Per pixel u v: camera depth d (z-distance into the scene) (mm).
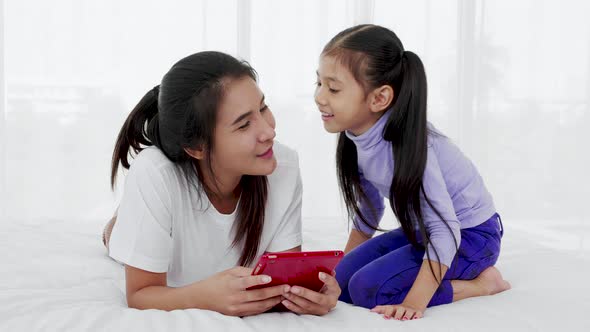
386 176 1397
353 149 1483
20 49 2988
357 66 1326
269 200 1310
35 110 3018
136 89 3051
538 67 3164
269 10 3096
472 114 3172
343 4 3127
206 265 1296
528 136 3184
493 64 3170
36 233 1807
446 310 1242
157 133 1231
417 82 1328
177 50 3061
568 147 3170
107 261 1549
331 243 1784
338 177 1523
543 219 3184
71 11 3002
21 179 3025
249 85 1157
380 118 1357
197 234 1262
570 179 3170
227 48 3084
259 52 3109
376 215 1572
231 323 1056
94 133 3049
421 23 3158
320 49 3125
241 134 1147
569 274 1527
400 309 1184
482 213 1461
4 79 2967
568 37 3148
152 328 1023
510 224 3184
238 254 1309
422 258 1355
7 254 1549
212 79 1139
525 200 3193
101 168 3062
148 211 1180
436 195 1300
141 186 1186
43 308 1144
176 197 1215
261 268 1079
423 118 1319
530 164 3188
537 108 3172
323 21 3117
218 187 1233
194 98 1140
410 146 1308
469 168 1460
